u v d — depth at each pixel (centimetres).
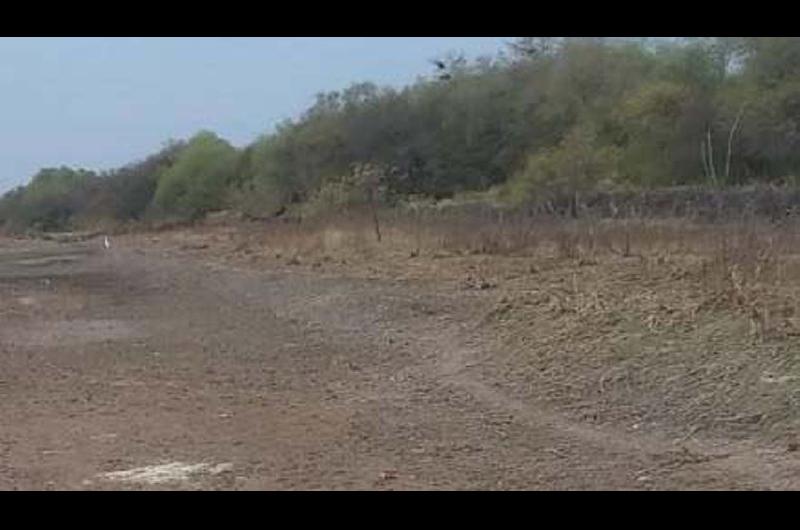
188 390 1176
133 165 9288
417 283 1931
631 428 897
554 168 3994
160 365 1362
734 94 3988
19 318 1947
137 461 844
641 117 4125
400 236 2712
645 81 4609
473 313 1538
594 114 4600
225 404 1088
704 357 1023
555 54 5469
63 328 1788
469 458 830
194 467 821
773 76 3969
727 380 951
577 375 1077
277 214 5503
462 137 5462
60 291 2530
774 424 842
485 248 2358
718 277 1306
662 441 851
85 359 1430
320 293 1980
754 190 2920
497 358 1230
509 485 746
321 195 4119
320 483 766
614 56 5122
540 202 3328
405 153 5541
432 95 5756
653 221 2427
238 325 1747
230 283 2400
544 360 1160
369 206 3622
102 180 9994
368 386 1170
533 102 5316
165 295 2330
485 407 1021
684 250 1855
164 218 7450
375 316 1655
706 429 862
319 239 2925
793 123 3719
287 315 1819
